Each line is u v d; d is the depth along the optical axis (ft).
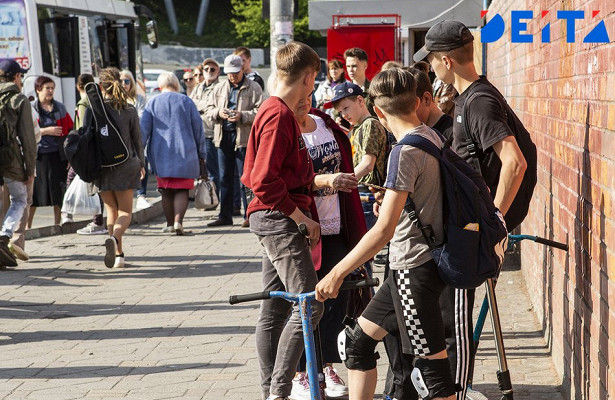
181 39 195.83
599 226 14.76
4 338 24.90
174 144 41.86
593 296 15.34
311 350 14.53
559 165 19.80
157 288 30.99
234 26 202.39
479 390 19.24
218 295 29.58
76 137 33.99
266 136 16.57
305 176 17.29
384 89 14.47
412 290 14.25
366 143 22.59
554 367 20.63
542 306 23.50
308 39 179.42
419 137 14.12
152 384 20.48
